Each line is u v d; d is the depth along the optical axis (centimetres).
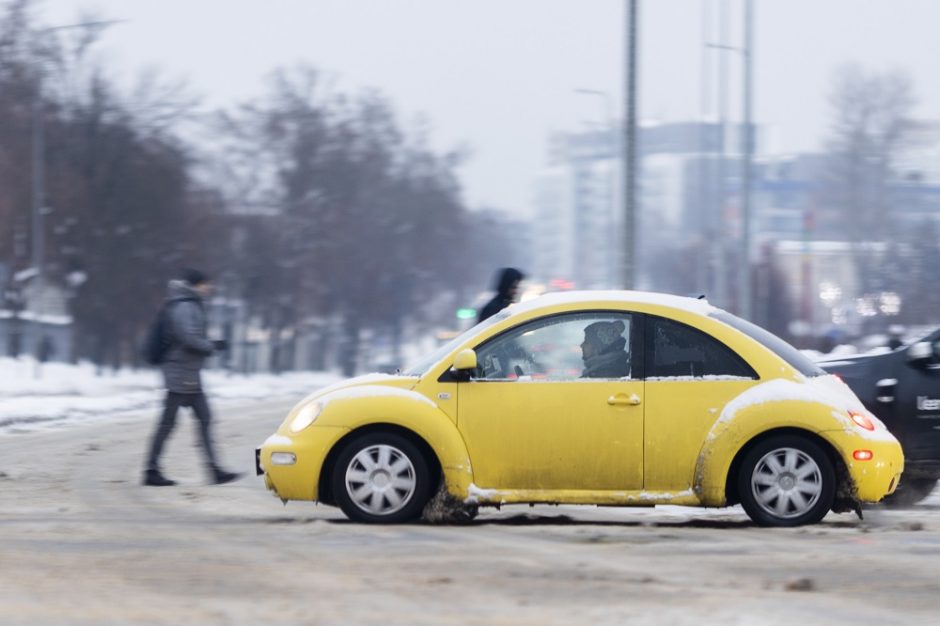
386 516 2719
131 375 17350
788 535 2541
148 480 3684
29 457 4506
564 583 1970
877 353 3469
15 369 15162
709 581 1998
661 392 2697
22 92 17088
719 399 2691
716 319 2747
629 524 2742
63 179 17050
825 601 1839
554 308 2762
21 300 16675
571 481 2698
